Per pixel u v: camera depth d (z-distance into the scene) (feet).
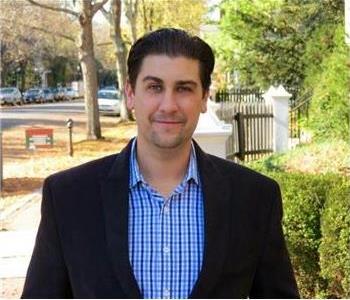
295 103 55.67
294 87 63.82
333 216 15.55
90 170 7.09
